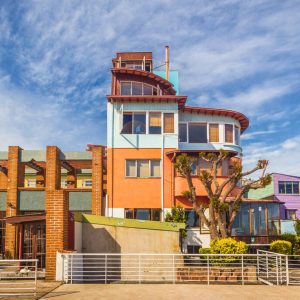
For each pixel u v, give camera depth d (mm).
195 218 27234
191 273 17766
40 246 18984
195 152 27500
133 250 19688
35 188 27531
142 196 27781
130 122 28922
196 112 30578
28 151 28312
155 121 28984
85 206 27609
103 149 30359
